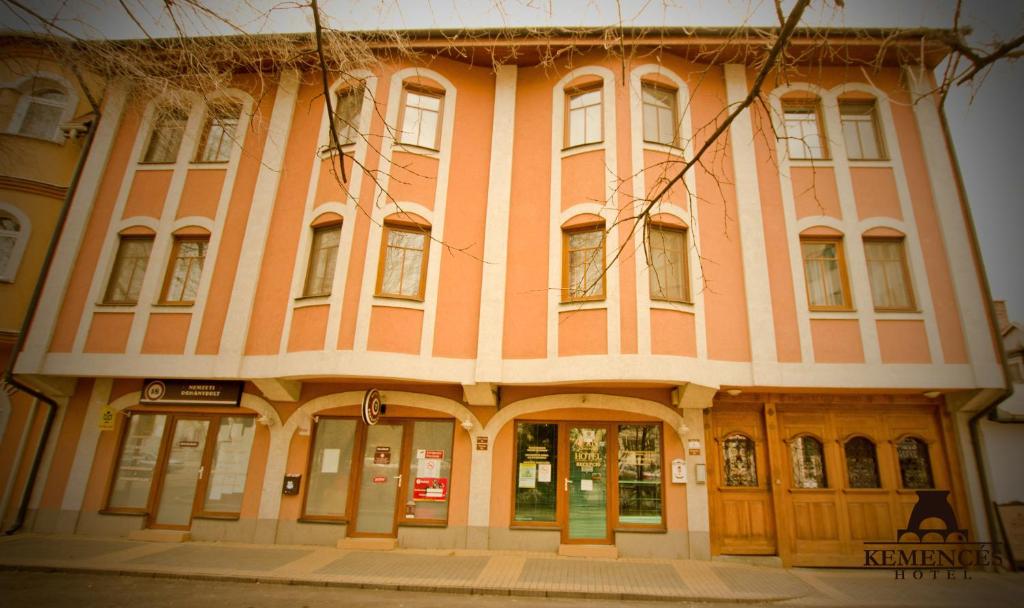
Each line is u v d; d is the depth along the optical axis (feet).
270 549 31.83
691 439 32.48
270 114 37.83
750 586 26.35
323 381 34.99
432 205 34.27
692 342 30.99
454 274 33.63
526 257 33.65
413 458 34.24
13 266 37.40
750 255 33.06
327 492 34.24
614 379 29.66
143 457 35.96
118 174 38.14
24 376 34.24
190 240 36.86
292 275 33.96
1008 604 24.31
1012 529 30.58
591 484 32.91
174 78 23.15
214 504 34.71
